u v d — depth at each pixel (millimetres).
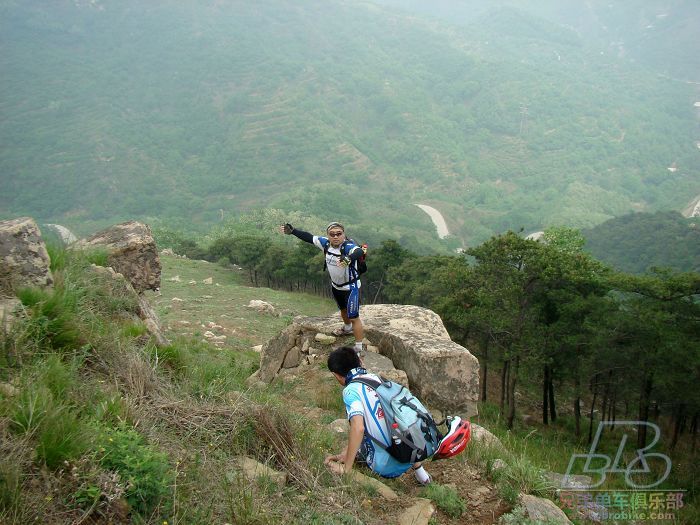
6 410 3225
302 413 6633
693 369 21703
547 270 23016
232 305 30203
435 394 6977
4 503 2658
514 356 24938
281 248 67000
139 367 4664
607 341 23312
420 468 4523
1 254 4902
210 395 4898
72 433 3150
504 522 4086
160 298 30312
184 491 3293
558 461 9188
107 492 2900
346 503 3807
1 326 4184
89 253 7039
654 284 23781
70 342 4609
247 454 4156
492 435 6426
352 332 8383
